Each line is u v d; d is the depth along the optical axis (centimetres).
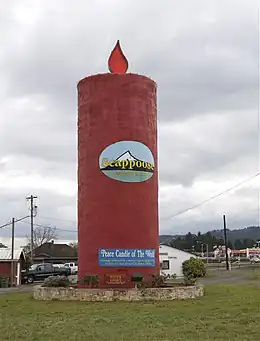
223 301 2328
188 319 1747
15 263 5388
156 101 2908
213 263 11569
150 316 1842
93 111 2762
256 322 1634
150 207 2728
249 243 17725
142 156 2731
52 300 2500
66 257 8800
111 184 2680
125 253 2636
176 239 13075
